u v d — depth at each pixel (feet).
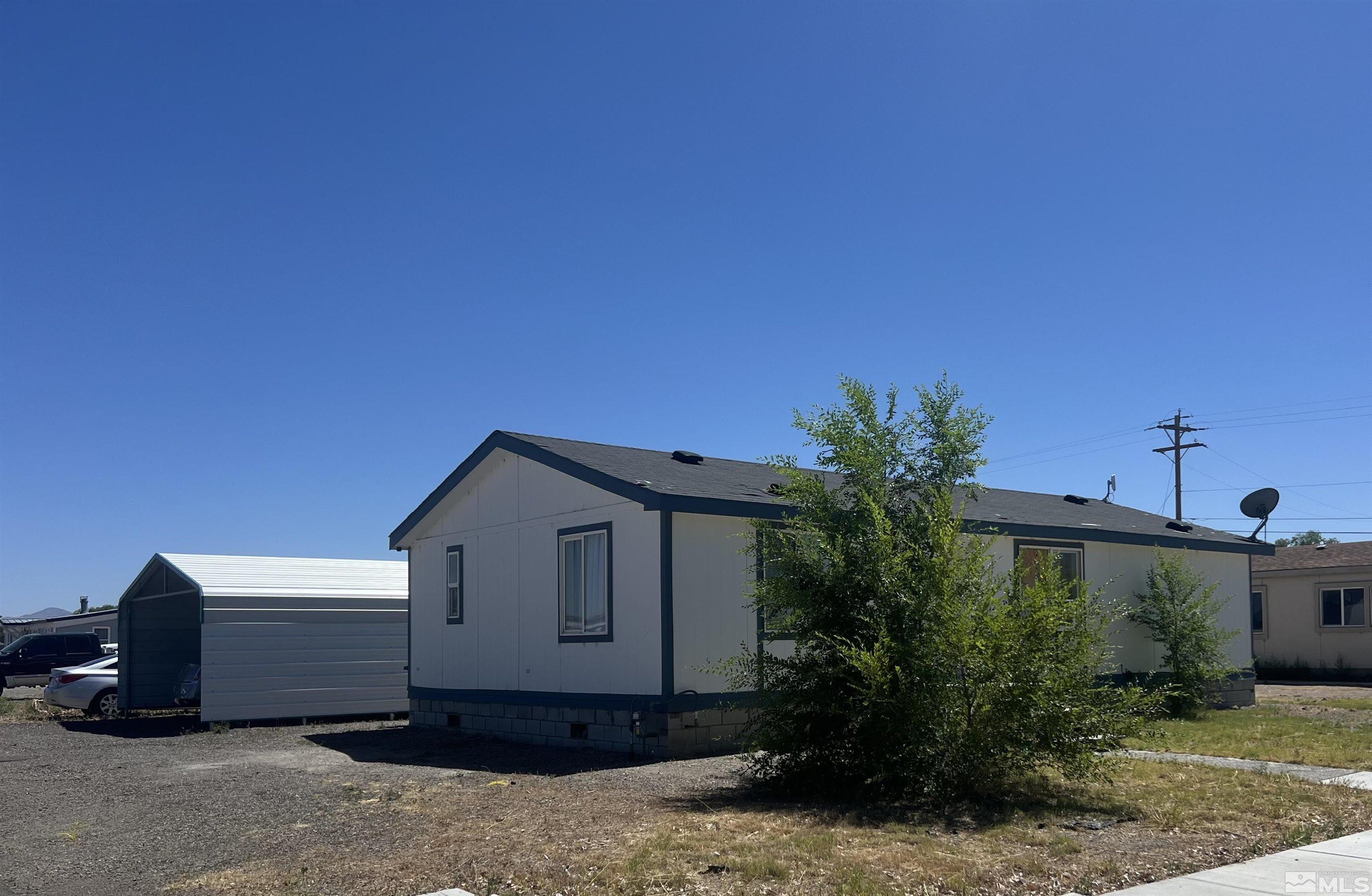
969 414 35.14
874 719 30.78
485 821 28.71
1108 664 60.44
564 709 48.21
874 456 34.14
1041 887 21.90
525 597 51.49
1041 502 70.38
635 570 44.80
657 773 37.96
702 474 51.52
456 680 56.54
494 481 54.60
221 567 67.56
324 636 64.18
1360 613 92.48
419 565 60.70
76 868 24.91
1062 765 30.37
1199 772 35.78
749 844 24.73
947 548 31.30
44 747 51.93
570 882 21.91
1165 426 133.39
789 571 33.35
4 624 136.67
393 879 22.59
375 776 39.40
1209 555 69.92
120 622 70.03
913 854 24.11
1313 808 29.50
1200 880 22.30
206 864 24.84
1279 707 65.16
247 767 42.91
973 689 30.35
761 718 33.78
